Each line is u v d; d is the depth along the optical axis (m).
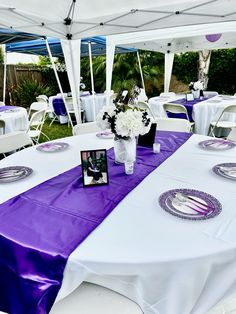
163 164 1.45
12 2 2.43
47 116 7.03
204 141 1.84
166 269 0.72
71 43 3.55
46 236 0.82
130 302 0.86
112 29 3.21
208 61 7.41
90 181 1.18
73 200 1.05
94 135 2.15
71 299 0.88
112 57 4.67
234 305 1.09
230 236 0.79
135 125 1.22
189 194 1.04
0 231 0.85
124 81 9.73
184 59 8.70
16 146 2.04
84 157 1.17
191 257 0.72
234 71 7.86
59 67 8.61
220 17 2.65
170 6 2.73
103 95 6.20
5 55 5.62
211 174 1.29
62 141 1.99
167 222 0.88
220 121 3.88
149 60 9.91
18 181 1.26
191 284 0.75
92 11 2.91
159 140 1.96
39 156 1.64
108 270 0.73
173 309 0.78
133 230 0.84
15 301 0.83
